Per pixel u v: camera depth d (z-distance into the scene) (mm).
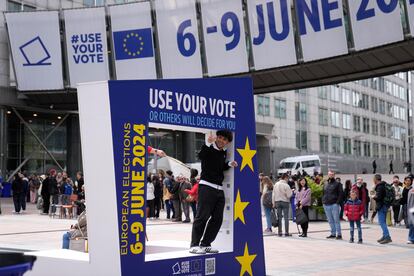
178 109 7430
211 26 30609
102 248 6543
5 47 37875
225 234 8211
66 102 38906
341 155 70062
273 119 57250
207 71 31859
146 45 33719
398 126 90125
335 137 69062
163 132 46844
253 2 28453
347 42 26359
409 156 92875
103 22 34625
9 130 40406
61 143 43344
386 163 82000
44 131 42625
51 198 22500
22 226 17812
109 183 6590
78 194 22312
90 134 6609
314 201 21312
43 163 42062
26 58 36156
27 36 35781
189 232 15883
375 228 19188
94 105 6633
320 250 12672
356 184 21266
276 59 29094
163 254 7449
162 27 32312
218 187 7805
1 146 37500
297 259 11102
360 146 75562
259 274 8469
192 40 31844
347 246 13586
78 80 36000
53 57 36031
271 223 16656
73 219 21000
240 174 8320
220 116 8062
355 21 25406
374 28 25047
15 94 38125
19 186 24375
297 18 27141
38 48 35906
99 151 6598
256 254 8453
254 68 29891
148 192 21828
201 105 7785
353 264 10477
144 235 6840
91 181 6562
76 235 8594
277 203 15859
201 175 7844
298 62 28562
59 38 35750
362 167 73562
